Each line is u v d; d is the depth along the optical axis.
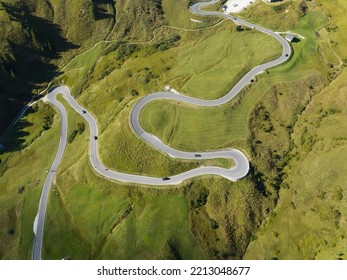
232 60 121.69
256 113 106.12
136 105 108.31
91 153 104.94
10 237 98.44
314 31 131.12
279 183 94.56
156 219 88.75
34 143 125.69
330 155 93.50
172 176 94.44
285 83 112.81
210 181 92.38
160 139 100.38
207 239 85.88
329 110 104.44
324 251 79.81
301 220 86.81
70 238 92.75
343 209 83.38
